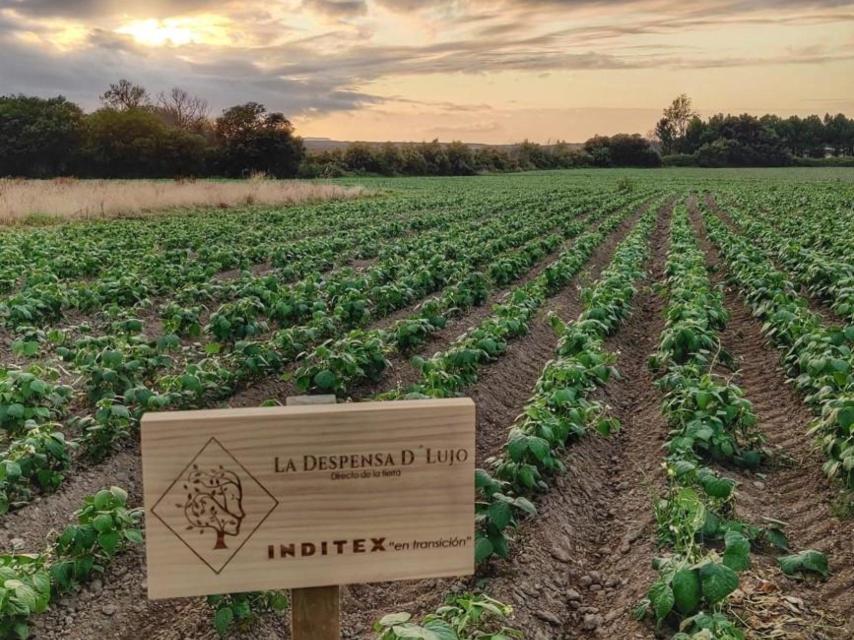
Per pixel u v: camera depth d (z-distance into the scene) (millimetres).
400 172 98250
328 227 26281
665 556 5355
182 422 2629
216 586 2729
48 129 72125
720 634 4008
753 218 28672
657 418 8555
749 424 7062
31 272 14836
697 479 5703
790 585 5082
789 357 9266
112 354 8062
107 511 5332
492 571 5402
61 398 7699
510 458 5836
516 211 34406
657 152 127188
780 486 6785
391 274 15203
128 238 21547
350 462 2762
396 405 2777
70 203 29109
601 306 11422
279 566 2766
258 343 9453
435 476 2830
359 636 4934
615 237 26672
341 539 2787
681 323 9555
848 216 27188
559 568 5590
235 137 78875
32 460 6414
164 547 2674
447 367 8516
